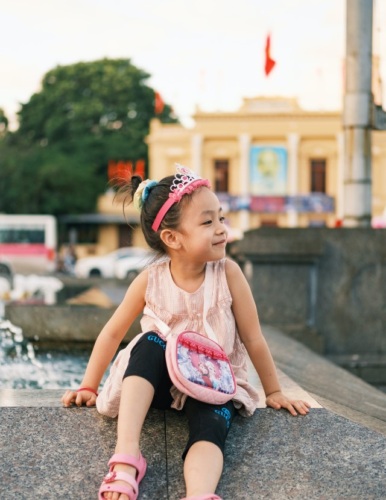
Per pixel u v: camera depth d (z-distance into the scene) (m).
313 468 2.11
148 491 1.99
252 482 2.04
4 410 2.33
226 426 2.12
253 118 36.97
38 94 45.06
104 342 2.42
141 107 45.47
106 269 26.55
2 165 38.16
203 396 2.08
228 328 2.33
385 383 5.82
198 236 2.24
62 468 2.08
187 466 1.97
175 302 2.32
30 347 5.42
